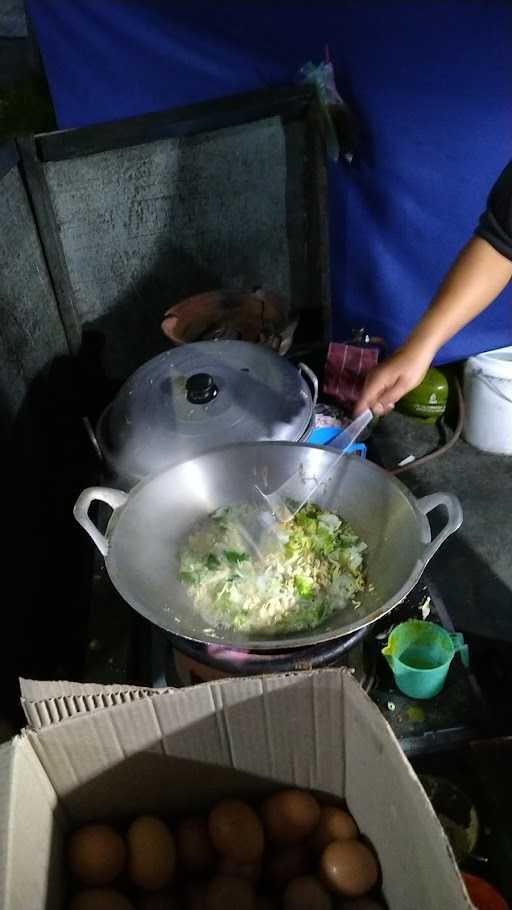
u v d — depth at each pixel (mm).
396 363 1412
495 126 1934
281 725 958
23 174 1936
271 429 1456
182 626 1098
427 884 794
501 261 1337
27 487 1729
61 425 2092
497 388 2074
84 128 1934
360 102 2006
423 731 1351
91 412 2283
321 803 1055
